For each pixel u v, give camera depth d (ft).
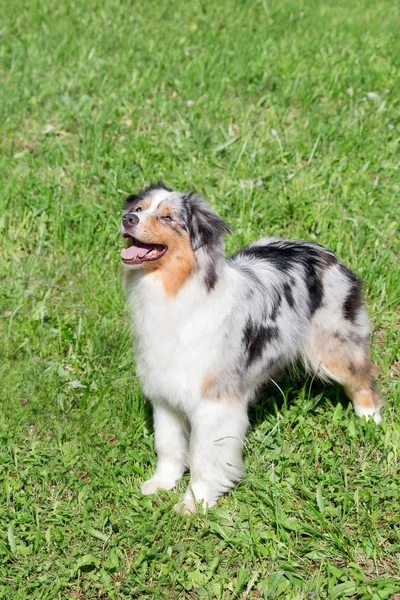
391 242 12.98
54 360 11.60
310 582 9.63
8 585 9.67
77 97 15.65
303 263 10.70
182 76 16.47
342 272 10.85
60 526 10.05
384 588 9.58
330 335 10.76
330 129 14.65
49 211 13.25
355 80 16.43
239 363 10.17
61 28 18.74
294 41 18.47
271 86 16.30
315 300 10.68
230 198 13.30
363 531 9.96
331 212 13.17
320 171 13.91
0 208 13.19
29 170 14.01
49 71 16.78
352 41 18.71
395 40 19.10
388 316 12.05
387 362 11.48
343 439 10.71
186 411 10.15
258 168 13.85
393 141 14.53
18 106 15.24
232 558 9.82
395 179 13.93
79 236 12.85
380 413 11.03
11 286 12.32
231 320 10.05
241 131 14.70
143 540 9.89
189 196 9.92
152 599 9.60
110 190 13.46
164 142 14.33
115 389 11.18
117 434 10.79
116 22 19.25
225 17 19.97
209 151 14.21
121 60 17.10
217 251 9.92
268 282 10.42
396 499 10.19
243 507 10.19
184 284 9.87
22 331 11.79
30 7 19.93
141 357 10.24
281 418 10.80
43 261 12.73
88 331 11.76
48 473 10.41
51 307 12.11
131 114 15.06
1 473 10.41
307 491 10.18
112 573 9.77
